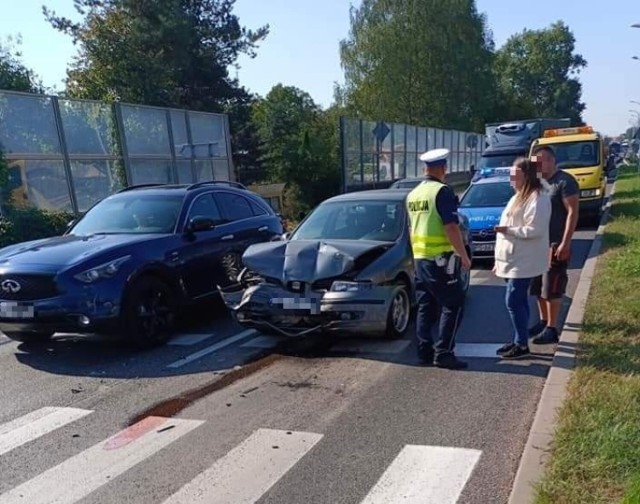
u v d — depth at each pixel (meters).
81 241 7.34
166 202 8.24
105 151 16.78
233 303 6.70
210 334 7.62
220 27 41.69
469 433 4.38
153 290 7.15
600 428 3.90
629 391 4.47
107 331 6.62
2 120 13.80
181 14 37.41
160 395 5.53
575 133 18.05
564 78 96.69
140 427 4.83
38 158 14.66
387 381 5.55
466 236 8.98
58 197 15.23
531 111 74.25
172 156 19.52
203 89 41.38
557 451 3.72
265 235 9.38
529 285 5.91
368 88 50.34
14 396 5.70
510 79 95.06
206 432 4.66
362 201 7.94
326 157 30.03
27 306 6.44
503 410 4.76
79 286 6.46
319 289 6.38
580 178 15.73
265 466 4.05
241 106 43.12
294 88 46.12
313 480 3.83
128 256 6.93
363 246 6.68
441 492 3.60
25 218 13.08
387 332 6.66
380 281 6.50
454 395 5.12
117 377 6.11
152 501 3.70
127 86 35.47
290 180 29.73
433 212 5.70
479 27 54.19
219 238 8.38
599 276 8.69
